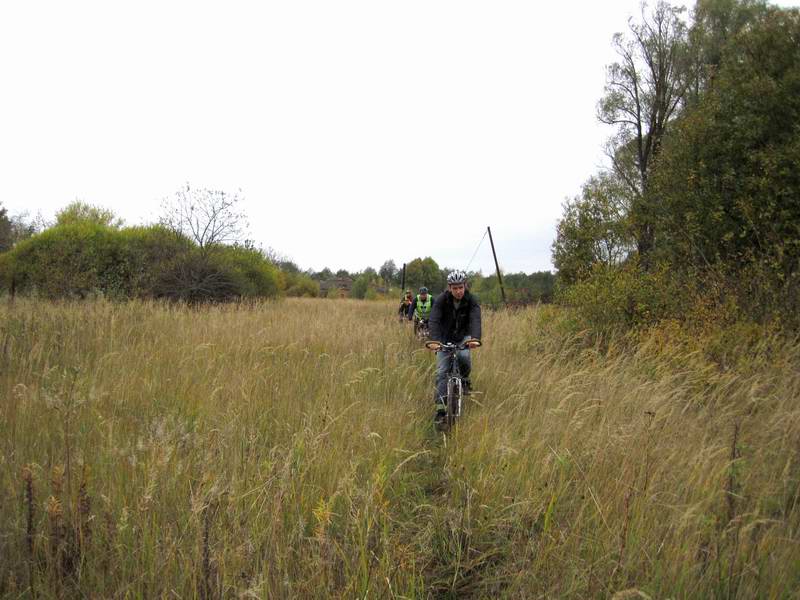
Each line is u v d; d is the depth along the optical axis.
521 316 13.49
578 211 16.95
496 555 3.56
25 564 2.78
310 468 4.09
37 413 4.50
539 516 3.84
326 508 3.14
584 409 5.00
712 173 11.60
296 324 11.12
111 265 19.78
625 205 17.23
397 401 6.45
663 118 26.41
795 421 4.63
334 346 9.38
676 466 3.99
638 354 7.36
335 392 6.26
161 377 6.36
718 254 10.41
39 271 18.70
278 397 5.91
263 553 3.15
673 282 9.65
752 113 11.24
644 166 26.89
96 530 3.12
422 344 10.77
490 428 5.44
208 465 3.76
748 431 4.83
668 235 12.20
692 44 24.95
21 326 8.29
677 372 6.62
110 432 4.05
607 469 4.19
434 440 5.81
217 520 3.15
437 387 6.36
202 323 10.48
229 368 7.08
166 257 20.28
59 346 7.39
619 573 2.95
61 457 3.83
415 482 4.61
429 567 3.49
